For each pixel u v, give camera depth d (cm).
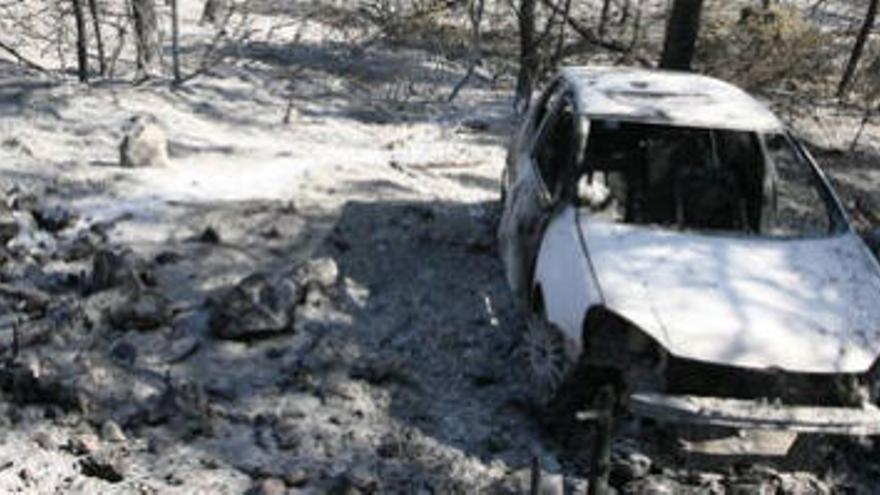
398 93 1630
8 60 1470
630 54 1855
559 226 644
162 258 802
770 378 551
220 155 1108
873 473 593
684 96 726
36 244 825
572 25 1803
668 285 581
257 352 679
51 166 995
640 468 557
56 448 561
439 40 2052
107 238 841
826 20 2519
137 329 690
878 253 831
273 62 1820
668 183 679
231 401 620
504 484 548
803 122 1614
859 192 1235
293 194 988
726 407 529
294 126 1334
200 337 691
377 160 1179
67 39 1747
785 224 663
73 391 597
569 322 579
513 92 1739
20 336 665
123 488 529
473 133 1410
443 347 703
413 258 845
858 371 547
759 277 599
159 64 1623
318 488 541
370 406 623
